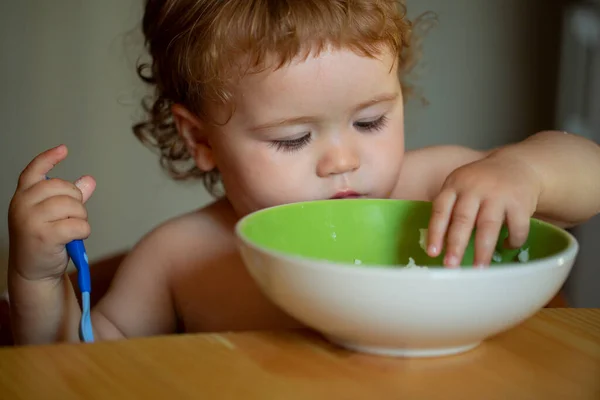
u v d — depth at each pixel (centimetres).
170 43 106
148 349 54
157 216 192
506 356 53
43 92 178
